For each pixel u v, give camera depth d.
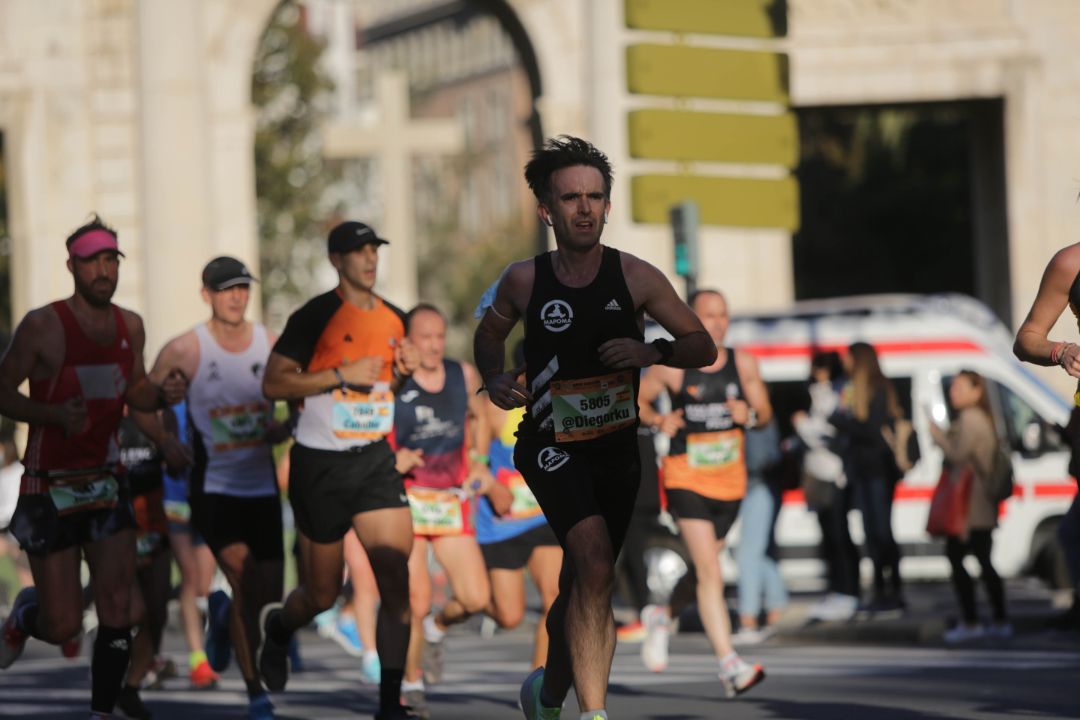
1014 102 98.62
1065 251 28.72
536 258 25.81
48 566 31.39
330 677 47.44
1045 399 67.88
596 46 96.00
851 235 144.75
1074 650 48.19
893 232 144.62
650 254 96.62
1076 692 38.12
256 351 36.50
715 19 75.06
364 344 32.94
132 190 94.25
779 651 51.53
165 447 33.94
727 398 39.69
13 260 94.69
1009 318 99.62
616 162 95.88
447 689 42.50
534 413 25.78
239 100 93.62
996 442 51.56
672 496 39.47
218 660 37.06
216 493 36.12
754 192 75.00
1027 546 67.31
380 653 33.16
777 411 70.31
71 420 30.80
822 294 146.12
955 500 51.31
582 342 25.53
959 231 143.62
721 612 38.91
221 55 93.56
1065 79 98.69
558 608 26.05
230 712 39.25
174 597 63.84
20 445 86.38
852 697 38.41
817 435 58.50
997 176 100.75
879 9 99.44
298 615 34.22
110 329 31.56
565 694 26.77
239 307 36.41
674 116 73.00
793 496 68.00
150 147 92.56
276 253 163.12
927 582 72.31
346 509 33.00
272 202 161.25
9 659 33.19
